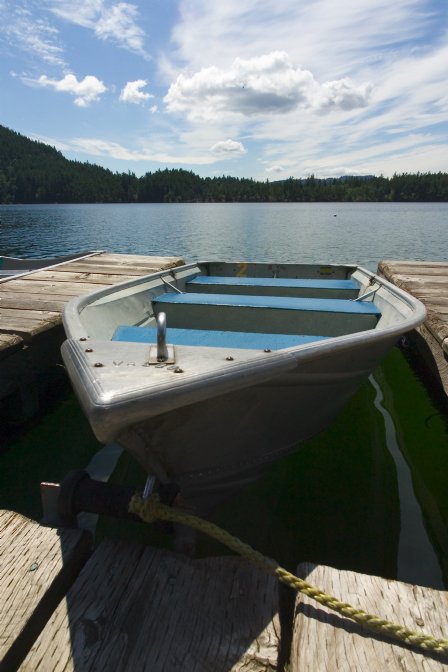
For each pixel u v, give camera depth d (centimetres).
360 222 4066
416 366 632
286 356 212
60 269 782
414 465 385
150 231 2995
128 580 189
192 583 188
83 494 215
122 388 171
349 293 520
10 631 160
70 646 161
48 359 498
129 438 186
